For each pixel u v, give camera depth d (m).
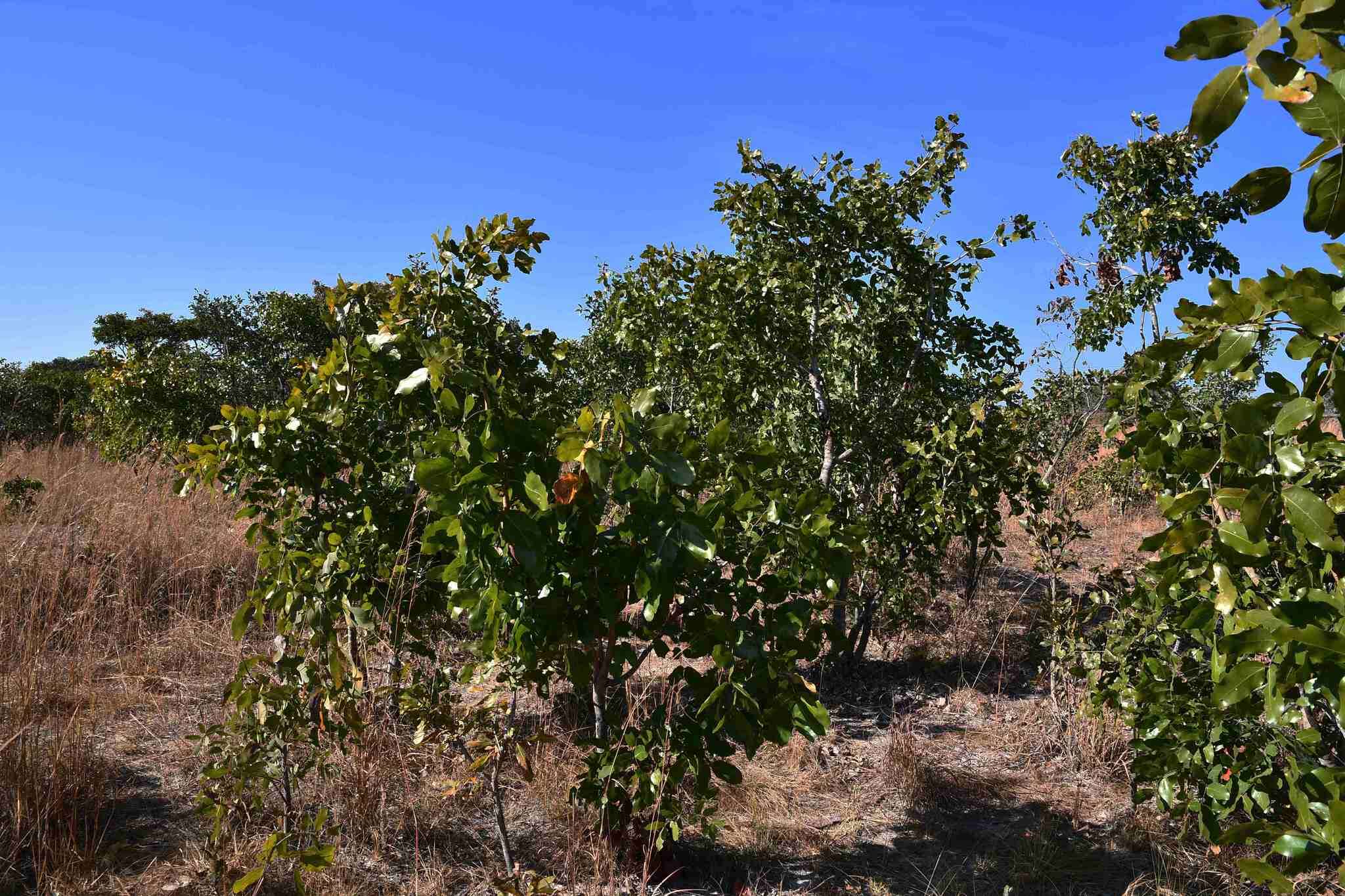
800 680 2.92
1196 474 2.78
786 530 3.03
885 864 3.58
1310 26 1.14
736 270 5.79
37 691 4.08
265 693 3.02
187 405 11.62
